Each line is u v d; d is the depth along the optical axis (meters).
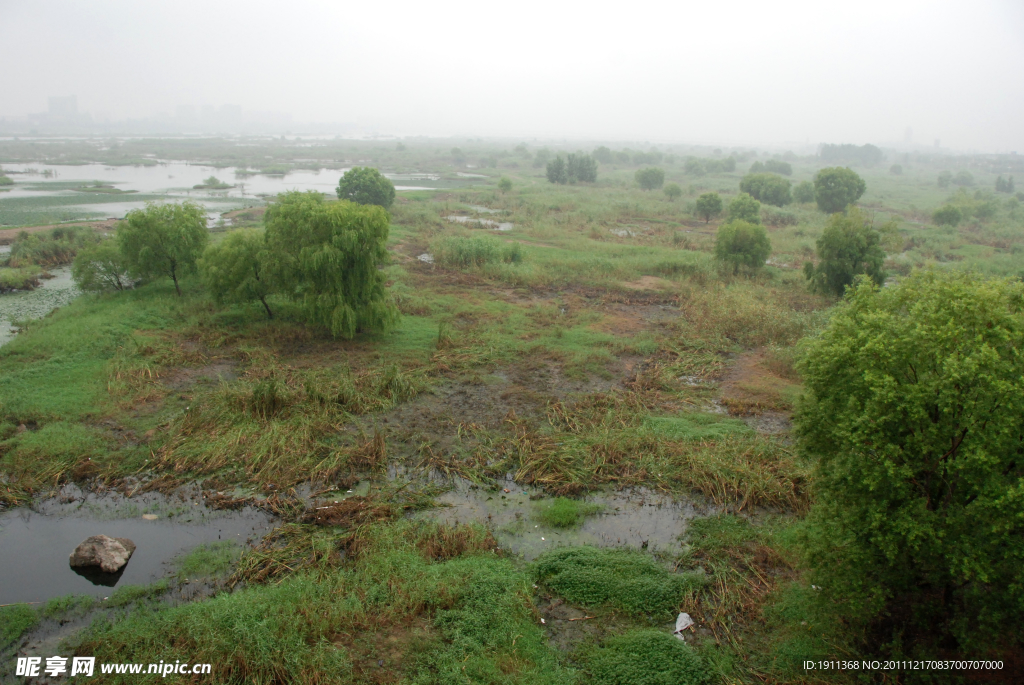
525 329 24.30
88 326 21.84
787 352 21.09
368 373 19.28
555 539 12.32
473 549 11.62
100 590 10.58
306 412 16.67
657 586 10.68
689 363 21.23
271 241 22.61
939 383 8.30
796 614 10.04
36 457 14.01
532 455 15.07
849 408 9.25
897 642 9.02
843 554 8.95
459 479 14.34
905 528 8.15
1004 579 8.04
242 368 19.67
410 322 24.77
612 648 9.40
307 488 13.71
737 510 13.22
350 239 21.06
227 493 13.38
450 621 9.77
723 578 11.05
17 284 27.95
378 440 14.87
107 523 12.33
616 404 17.95
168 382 18.47
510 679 8.68
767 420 17.44
